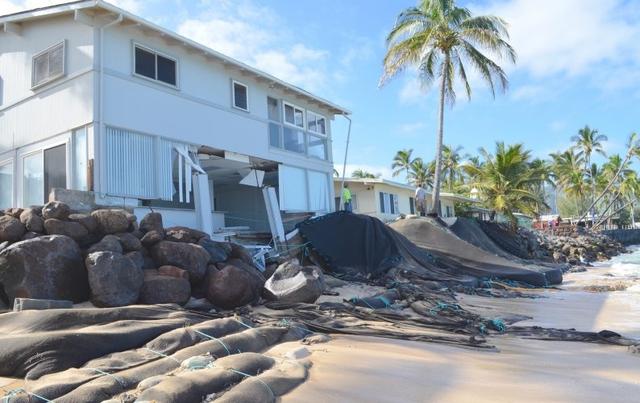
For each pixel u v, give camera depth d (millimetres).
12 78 14250
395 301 10422
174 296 7594
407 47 24109
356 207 28625
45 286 6820
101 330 5215
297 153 18641
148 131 13062
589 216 68688
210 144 14922
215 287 8062
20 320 5492
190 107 14383
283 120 18109
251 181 17516
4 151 14273
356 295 11070
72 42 12555
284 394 4230
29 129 13578
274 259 13195
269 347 5758
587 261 30812
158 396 3668
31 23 13688
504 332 8156
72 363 4652
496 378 5105
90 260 7059
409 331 7492
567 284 17719
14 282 6801
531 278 16484
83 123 12000
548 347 7035
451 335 7488
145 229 8922
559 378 5207
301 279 8859
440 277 14938
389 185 29312
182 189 13984
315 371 4918
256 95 16938
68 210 8055
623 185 58438
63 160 12555
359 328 7367
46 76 13148
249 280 8461
